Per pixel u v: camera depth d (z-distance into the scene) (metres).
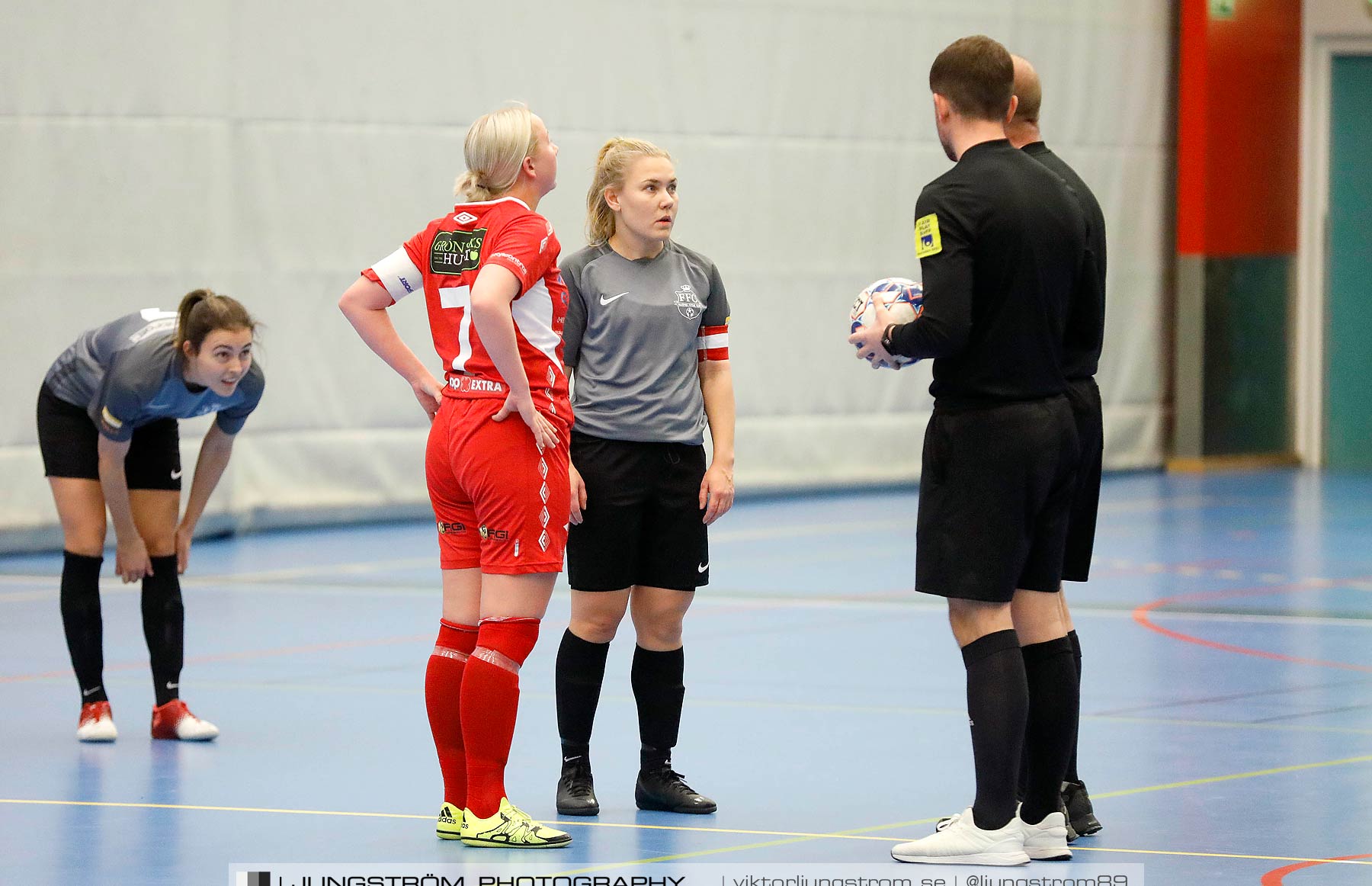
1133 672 24.92
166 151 42.00
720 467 17.39
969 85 15.28
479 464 15.38
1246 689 23.55
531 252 15.22
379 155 45.69
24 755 19.84
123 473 20.08
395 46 45.72
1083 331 15.98
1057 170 16.42
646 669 17.28
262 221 43.94
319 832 16.28
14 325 40.28
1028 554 15.43
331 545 41.94
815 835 16.16
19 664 26.03
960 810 17.17
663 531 17.12
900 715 22.05
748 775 18.80
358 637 28.58
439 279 15.87
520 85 47.94
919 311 15.80
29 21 40.09
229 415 20.91
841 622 30.03
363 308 16.25
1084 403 16.02
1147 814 16.88
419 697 23.38
